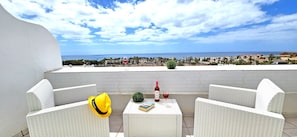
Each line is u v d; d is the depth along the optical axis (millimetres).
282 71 1834
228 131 1068
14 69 1551
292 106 1956
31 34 1790
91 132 1248
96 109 1201
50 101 1366
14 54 1550
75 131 1166
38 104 1086
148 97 2055
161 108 1546
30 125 1015
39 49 1928
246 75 1887
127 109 1521
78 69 2240
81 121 1185
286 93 1869
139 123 1450
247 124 981
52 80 2029
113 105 2168
